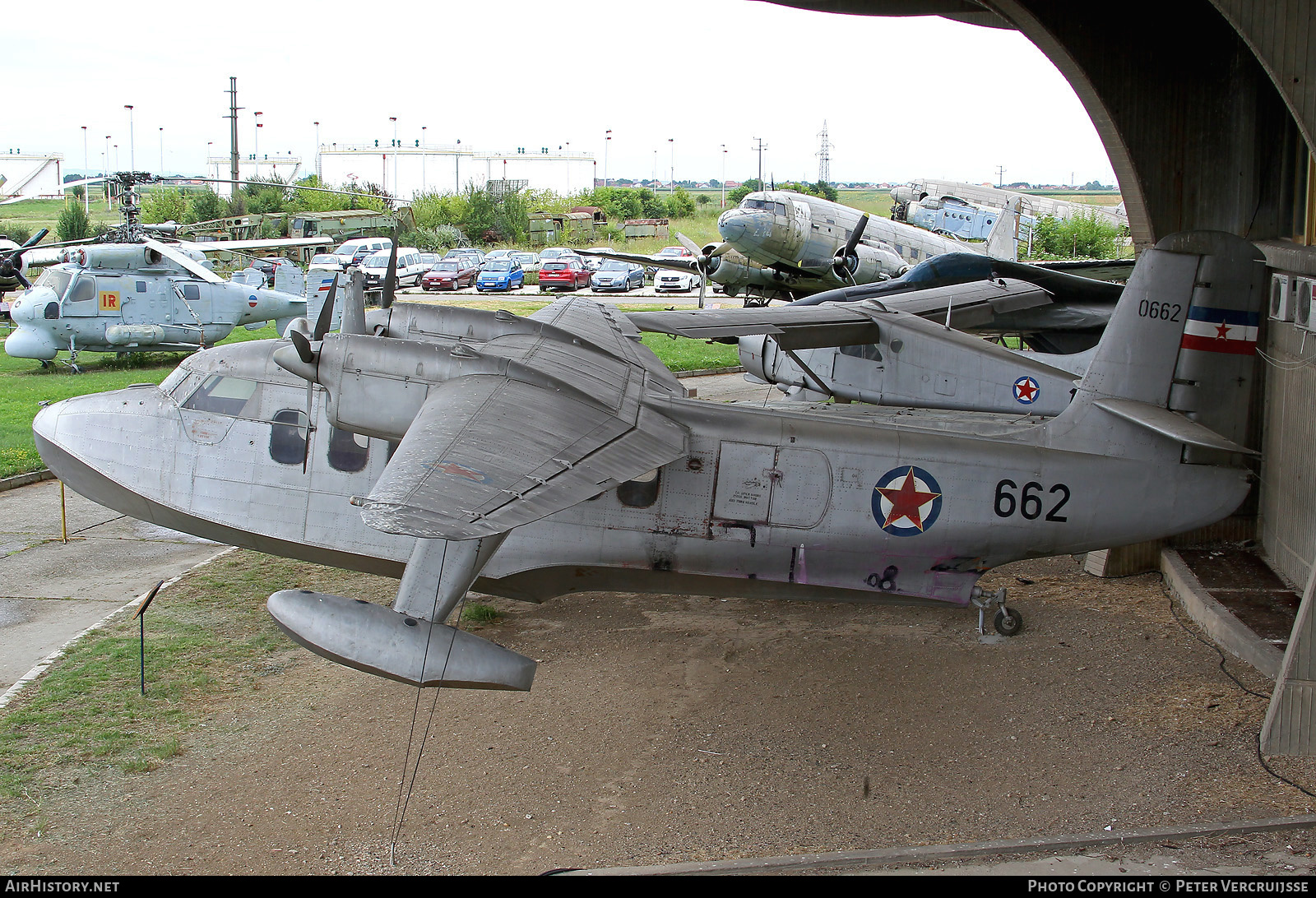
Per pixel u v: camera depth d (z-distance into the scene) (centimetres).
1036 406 1426
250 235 6919
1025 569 1379
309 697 975
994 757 859
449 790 809
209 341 2867
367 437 1059
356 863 699
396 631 816
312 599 825
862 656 1090
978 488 1034
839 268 3102
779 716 949
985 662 1067
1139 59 1230
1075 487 1043
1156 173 1255
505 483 720
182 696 966
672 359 3078
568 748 887
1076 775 821
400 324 1105
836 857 688
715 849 723
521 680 820
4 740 868
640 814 776
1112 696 972
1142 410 1036
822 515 1032
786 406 1196
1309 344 1142
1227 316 1046
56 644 1082
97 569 1329
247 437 1110
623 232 8306
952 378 1512
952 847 695
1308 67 778
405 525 611
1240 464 1064
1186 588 1191
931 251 3428
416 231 7519
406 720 933
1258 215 1259
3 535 1464
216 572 1321
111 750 855
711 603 1260
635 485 1038
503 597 1193
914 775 834
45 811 761
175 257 2756
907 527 1034
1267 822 714
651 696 995
